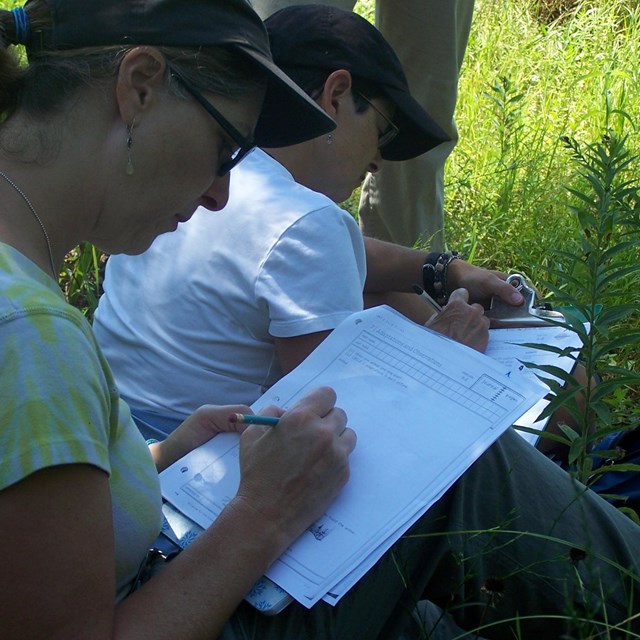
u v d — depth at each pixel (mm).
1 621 1187
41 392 1176
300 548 1456
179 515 1612
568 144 2395
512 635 1763
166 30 1357
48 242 1339
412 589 1639
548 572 1700
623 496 2072
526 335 2449
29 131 1314
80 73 1318
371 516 1493
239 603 1402
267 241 1901
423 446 1592
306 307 1874
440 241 3727
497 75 4816
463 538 1679
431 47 3432
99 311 2172
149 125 1371
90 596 1203
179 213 1523
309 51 2254
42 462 1158
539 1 6164
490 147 4402
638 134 4391
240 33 1434
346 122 2293
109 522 1228
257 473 1442
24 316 1195
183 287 1992
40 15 1331
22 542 1167
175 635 1303
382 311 1845
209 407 1759
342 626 1532
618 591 1705
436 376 1715
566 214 3824
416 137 2418
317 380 1743
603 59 5168
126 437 1454
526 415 2205
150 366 2041
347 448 1537
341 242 1922
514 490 1733
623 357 3023
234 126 1473
